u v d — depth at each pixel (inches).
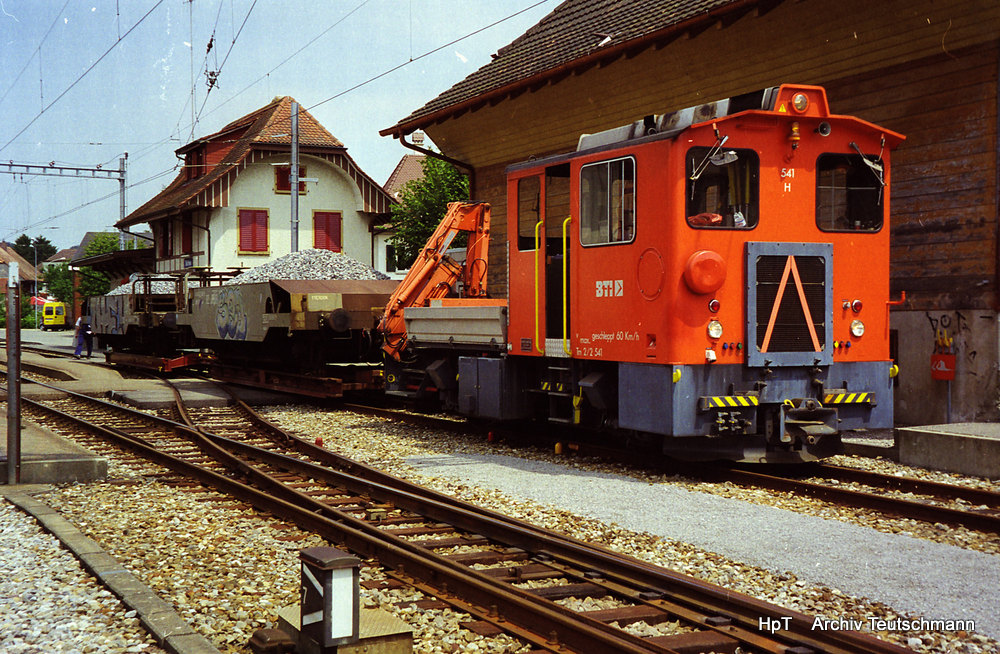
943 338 483.5
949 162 479.5
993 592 216.5
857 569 235.6
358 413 644.1
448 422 546.3
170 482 382.3
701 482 366.3
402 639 173.0
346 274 898.1
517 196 459.2
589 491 342.6
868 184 391.2
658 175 363.3
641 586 216.5
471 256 604.7
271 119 1615.4
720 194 363.6
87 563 241.1
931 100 486.3
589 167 403.5
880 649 169.6
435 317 534.6
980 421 466.6
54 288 3385.8
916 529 284.2
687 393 356.5
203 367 1044.5
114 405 647.1
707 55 587.8
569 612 195.6
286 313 692.7
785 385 371.9
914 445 396.5
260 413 653.3
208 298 872.3
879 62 509.4
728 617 194.1
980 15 450.6
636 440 414.0
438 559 237.6
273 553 264.1
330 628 166.9
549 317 438.0
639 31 603.8
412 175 2326.5
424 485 364.8
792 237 374.6
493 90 713.0
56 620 198.5
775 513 302.2
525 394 474.9
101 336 1255.5
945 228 482.9
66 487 369.1
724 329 362.6
